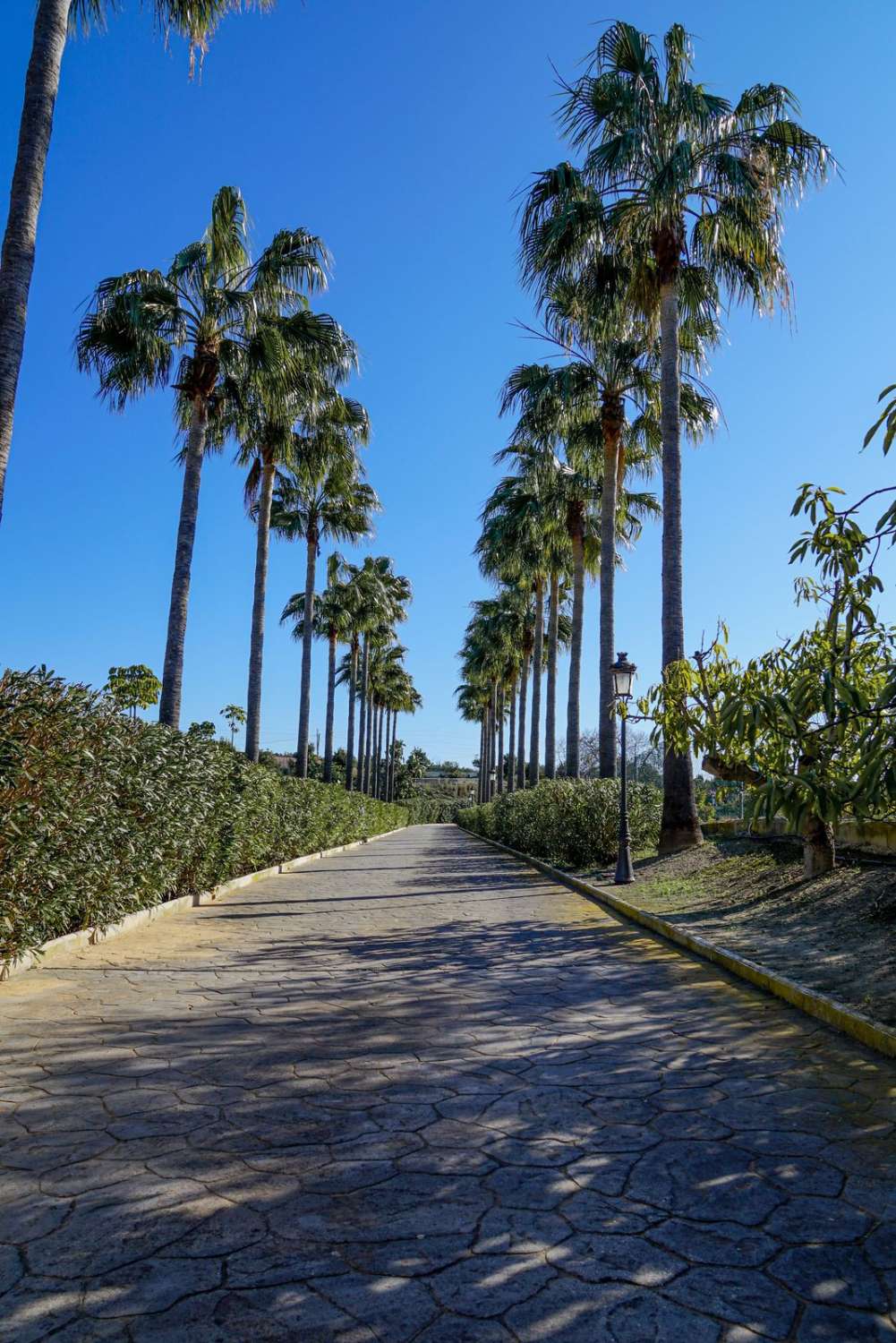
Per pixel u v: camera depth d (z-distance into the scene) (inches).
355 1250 109.0
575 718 999.0
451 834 2069.4
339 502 1219.2
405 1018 230.1
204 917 441.4
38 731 283.7
